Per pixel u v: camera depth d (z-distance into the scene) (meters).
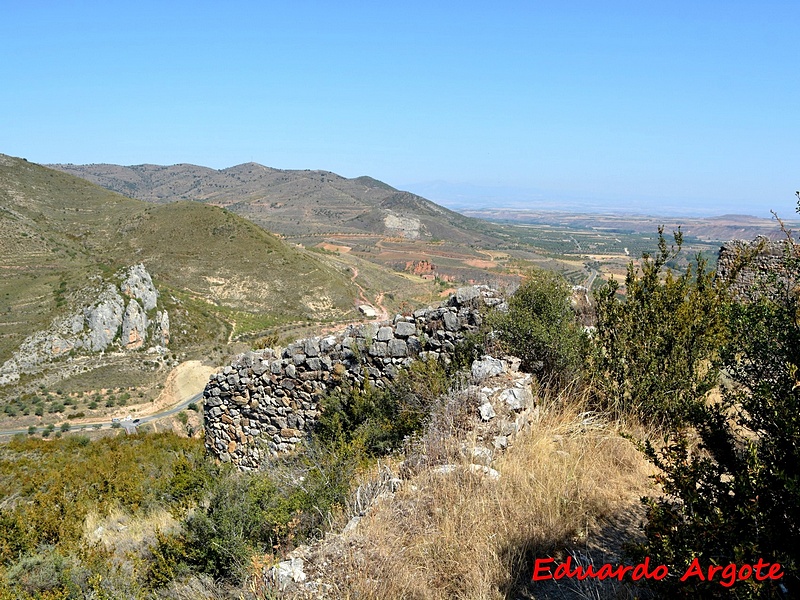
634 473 4.70
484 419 5.56
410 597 3.40
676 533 2.72
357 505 4.79
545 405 6.18
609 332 6.29
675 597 2.65
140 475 12.15
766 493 2.58
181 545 5.67
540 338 6.85
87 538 7.24
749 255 5.80
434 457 5.17
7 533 7.02
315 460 6.94
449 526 3.97
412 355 9.08
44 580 5.71
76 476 13.43
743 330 3.52
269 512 5.71
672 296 5.91
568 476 4.53
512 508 4.14
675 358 5.57
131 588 5.39
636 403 5.70
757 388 3.08
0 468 17.97
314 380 10.18
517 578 3.45
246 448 11.20
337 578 3.59
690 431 5.21
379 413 8.25
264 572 3.94
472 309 8.63
